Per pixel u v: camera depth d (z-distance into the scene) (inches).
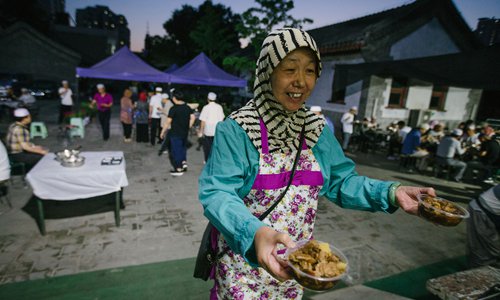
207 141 270.4
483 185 295.4
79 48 1531.7
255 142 38.4
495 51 160.9
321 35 645.9
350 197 45.5
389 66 287.0
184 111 243.1
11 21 1347.2
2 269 119.0
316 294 105.2
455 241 167.5
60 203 183.5
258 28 502.3
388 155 388.8
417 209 41.2
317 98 565.0
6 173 169.5
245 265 43.1
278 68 35.6
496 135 297.6
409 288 120.6
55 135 384.5
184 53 1441.9
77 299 102.2
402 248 156.2
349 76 487.2
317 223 181.6
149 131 394.6
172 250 138.5
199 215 177.8
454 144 295.3
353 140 438.6
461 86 185.8
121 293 106.3
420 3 466.0
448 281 86.4
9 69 987.3
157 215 175.3
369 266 136.2
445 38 501.7
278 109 38.3
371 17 587.8
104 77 376.2
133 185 223.1
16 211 170.4
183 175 253.1
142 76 393.4
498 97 518.9
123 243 142.9
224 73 463.5
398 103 481.4
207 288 110.6
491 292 81.5
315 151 43.3
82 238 145.6
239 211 31.8
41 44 1013.8
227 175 37.1
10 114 455.8
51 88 840.3
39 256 129.1
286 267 27.2
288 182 41.1
